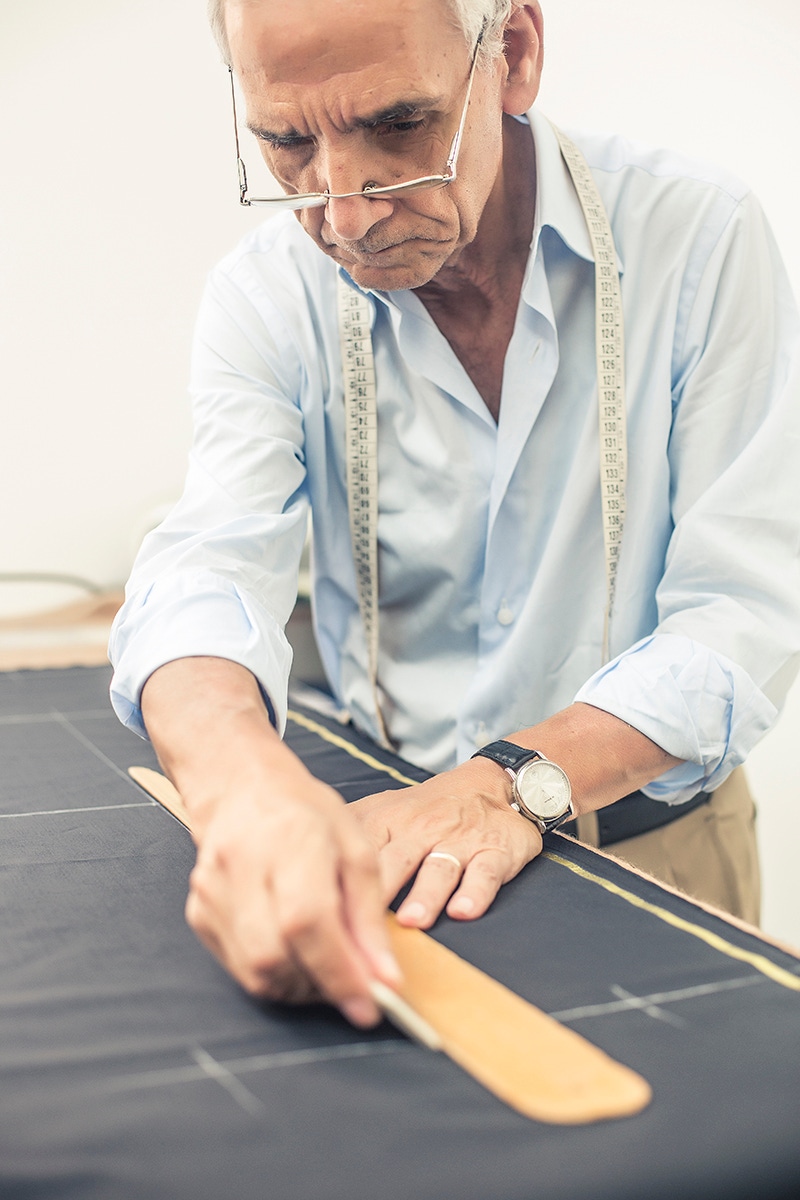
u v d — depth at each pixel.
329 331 1.17
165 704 0.81
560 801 0.89
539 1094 0.54
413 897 0.77
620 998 0.66
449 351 1.13
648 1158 0.50
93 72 2.15
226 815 0.67
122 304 2.25
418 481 1.19
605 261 1.12
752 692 0.98
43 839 0.92
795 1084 0.57
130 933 0.73
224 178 2.26
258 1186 0.48
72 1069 0.57
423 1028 0.59
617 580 1.15
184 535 1.04
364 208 0.87
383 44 0.80
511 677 1.19
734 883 1.33
